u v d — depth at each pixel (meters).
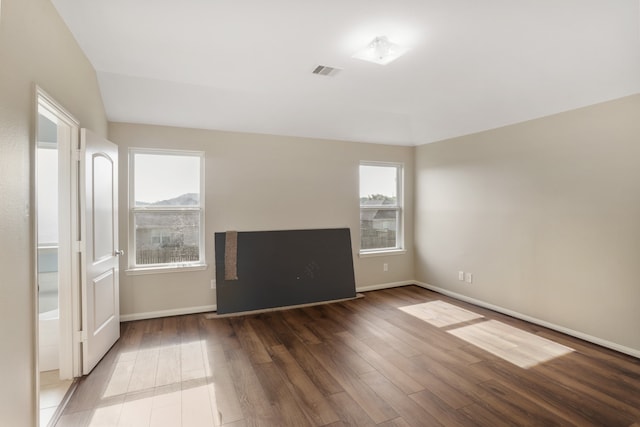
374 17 2.07
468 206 4.38
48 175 3.05
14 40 1.48
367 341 3.18
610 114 2.93
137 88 3.20
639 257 2.77
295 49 2.52
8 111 1.43
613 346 2.94
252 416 2.05
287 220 4.44
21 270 1.55
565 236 3.29
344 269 4.68
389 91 3.44
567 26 2.16
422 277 5.20
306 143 4.55
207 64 2.79
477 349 2.99
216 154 4.05
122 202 3.65
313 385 2.40
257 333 3.37
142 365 2.69
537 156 3.54
